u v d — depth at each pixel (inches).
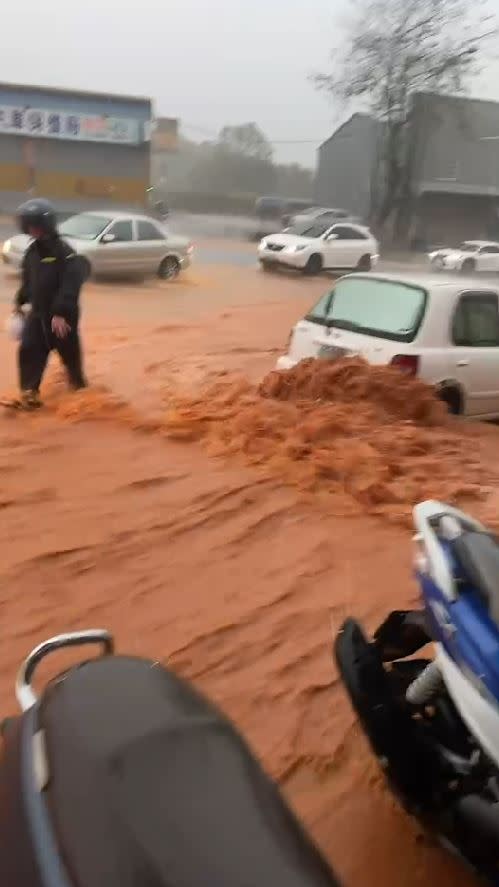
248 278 964.6
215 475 243.6
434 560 112.4
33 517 206.4
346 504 229.6
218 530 208.4
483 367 331.3
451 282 338.6
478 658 100.8
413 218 1937.7
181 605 172.4
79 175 1793.8
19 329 309.9
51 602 168.7
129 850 66.7
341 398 307.3
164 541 199.8
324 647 162.2
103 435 275.9
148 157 1830.7
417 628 128.5
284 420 283.0
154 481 235.5
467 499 237.3
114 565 186.4
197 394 343.6
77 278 310.0
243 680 150.3
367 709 117.9
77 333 318.0
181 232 1672.0
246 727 138.6
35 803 71.5
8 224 1380.4
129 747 76.1
